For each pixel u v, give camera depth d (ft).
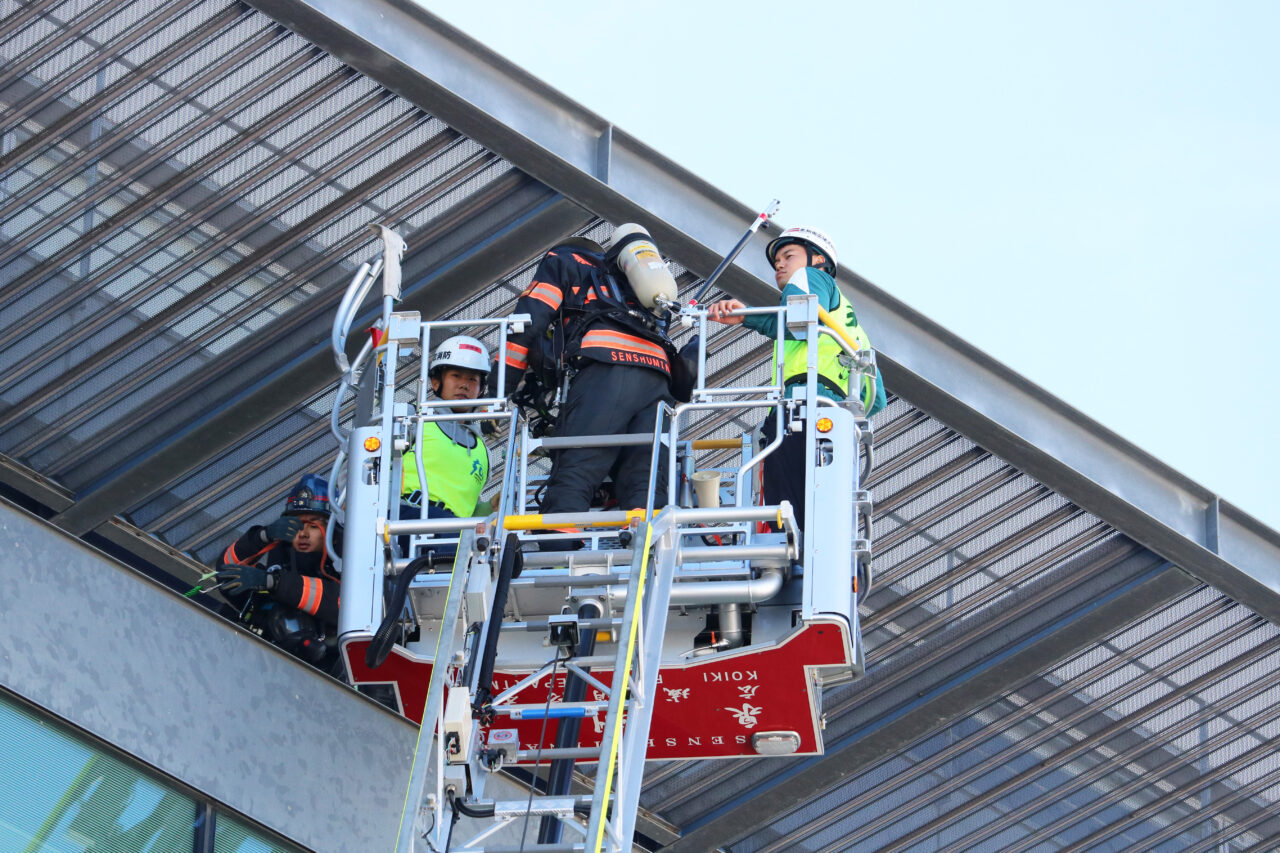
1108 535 50.72
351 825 44.65
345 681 48.91
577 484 38.78
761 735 39.93
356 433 38.63
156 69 44.29
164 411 49.21
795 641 36.50
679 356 40.78
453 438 40.32
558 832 32.99
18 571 39.81
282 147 45.70
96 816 39.45
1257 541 50.26
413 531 37.09
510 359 40.04
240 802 42.34
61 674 39.68
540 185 46.21
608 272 40.42
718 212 46.52
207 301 47.78
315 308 48.11
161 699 41.47
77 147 45.39
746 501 41.37
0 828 37.47
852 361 40.11
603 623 36.01
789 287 40.04
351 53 42.50
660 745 40.86
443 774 32.45
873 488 50.96
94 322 47.78
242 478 50.78
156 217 46.60
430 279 47.06
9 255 46.60
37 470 49.96
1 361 47.96
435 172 46.21
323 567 45.24
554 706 34.37
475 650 35.47
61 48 43.83
